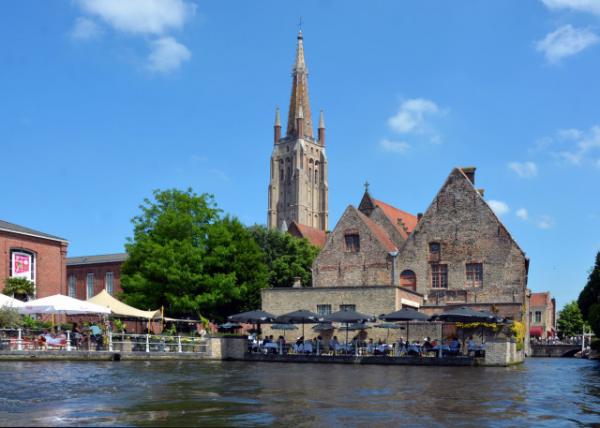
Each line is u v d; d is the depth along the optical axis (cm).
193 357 4631
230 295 6000
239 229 6391
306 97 17812
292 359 4616
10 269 5881
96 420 1689
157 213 6197
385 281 6388
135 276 5894
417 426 1664
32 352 4028
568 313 13750
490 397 2331
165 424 1639
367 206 7450
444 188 6366
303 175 17125
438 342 5062
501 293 6025
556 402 2222
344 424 1677
